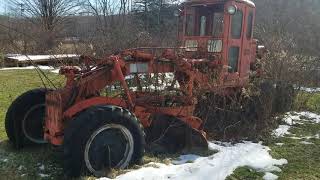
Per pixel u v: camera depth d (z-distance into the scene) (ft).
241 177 16.66
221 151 19.56
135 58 17.88
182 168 16.79
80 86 16.63
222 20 22.85
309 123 26.78
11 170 16.35
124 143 16.16
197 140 19.19
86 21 43.27
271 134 23.27
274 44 31.32
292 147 21.09
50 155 18.04
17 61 58.39
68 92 16.48
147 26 44.34
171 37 28.27
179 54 19.92
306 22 56.59
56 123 16.24
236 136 22.27
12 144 19.49
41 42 42.70
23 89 36.96
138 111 18.35
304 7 63.57
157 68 18.67
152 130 18.99
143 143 16.56
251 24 25.09
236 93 24.06
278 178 16.83
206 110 22.34
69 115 16.08
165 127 19.08
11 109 18.79
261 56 29.63
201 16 23.93
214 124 22.62
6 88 37.40
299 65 32.12
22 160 17.47
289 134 23.84
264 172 17.40
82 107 16.38
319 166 18.34
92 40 26.76
